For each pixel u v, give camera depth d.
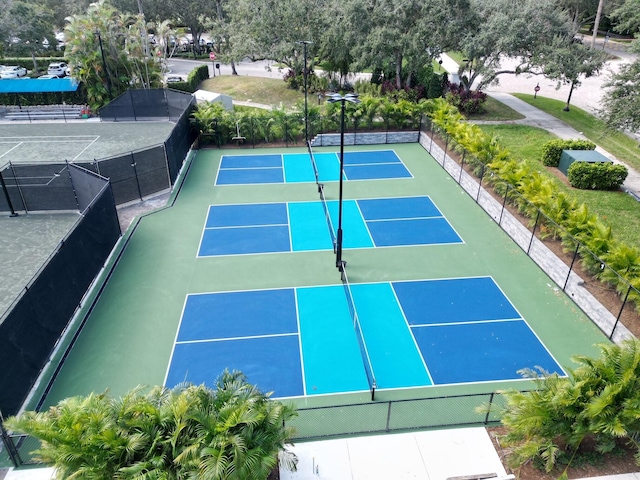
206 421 9.02
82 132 35.66
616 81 23.25
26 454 10.76
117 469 8.69
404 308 16.19
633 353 10.57
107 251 18.64
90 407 9.41
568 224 17.42
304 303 16.44
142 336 14.91
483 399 12.55
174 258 18.97
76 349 14.38
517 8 35.03
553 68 34.03
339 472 10.52
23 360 12.27
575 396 9.92
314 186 25.48
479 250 19.58
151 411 9.30
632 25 29.81
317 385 13.15
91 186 19.97
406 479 10.36
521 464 10.36
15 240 19.78
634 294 14.12
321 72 54.03
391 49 37.56
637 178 26.00
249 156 29.72
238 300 16.58
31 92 40.81
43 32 54.59
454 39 36.34
